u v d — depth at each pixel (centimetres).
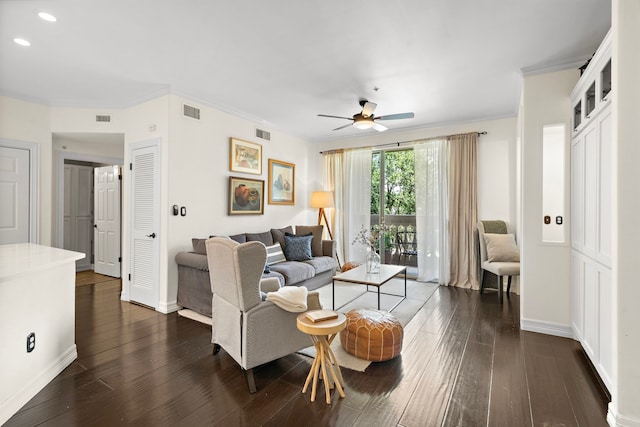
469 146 487
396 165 579
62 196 502
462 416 183
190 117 390
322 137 613
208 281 339
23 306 194
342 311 370
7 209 383
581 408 191
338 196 606
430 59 294
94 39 261
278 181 548
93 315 354
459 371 233
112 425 174
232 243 218
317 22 236
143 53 284
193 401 196
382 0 210
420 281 520
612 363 179
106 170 548
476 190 482
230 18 231
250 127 487
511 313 363
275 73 325
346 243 594
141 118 396
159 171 373
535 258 308
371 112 395
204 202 409
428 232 518
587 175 247
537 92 306
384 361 248
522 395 203
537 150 306
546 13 225
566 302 296
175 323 330
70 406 190
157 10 221
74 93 383
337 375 213
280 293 229
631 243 169
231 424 175
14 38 259
